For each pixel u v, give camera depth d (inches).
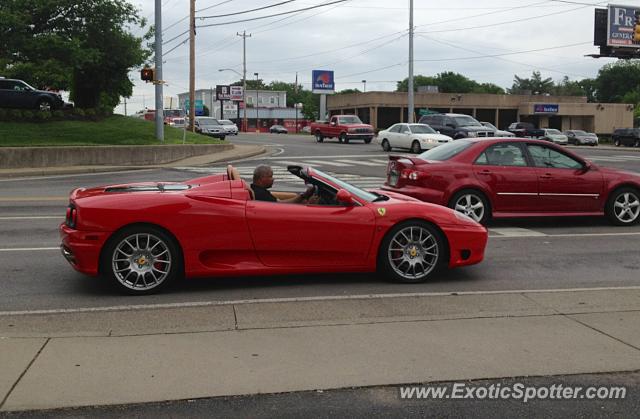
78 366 182.1
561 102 3171.8
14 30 1186.0
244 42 3459.6
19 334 211.5
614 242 395.5
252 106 4938.5
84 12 1270.9
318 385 172.4
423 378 177.6
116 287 262.1
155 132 1233.4
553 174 437.7
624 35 2416.3
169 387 169.6
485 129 1381.6
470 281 293.7
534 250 369.4
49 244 374.0
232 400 163.5
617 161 1115.3
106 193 272.7
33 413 155.0
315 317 232.4
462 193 426.9
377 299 258.2
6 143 1024.9
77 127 1198.9
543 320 228.8
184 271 265.6
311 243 273.3
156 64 1149.7
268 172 290.5
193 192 268.5
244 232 266.4
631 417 159.3
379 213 280.4
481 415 158.7
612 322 227.0
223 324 222.8
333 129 1683.1
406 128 1285.7
